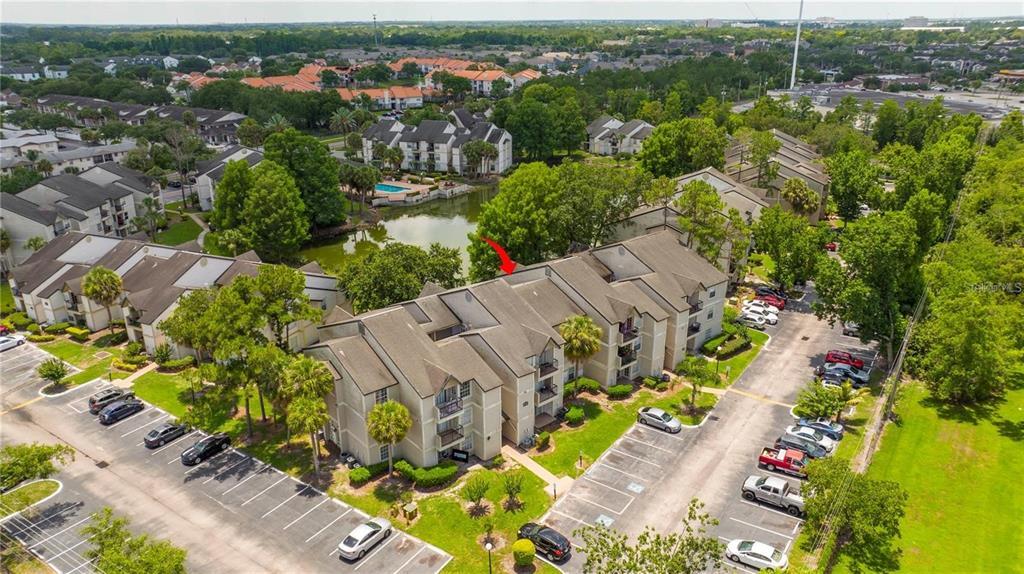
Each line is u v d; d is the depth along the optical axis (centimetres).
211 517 5131
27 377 7381
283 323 6569
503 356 5909
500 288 6600
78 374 7456
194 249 9425
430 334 6350
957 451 5906
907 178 11444
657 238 8269
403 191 16125
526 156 19700
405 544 4847
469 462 5816
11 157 15825
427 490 5428
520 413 5953
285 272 6531
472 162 17262
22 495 5344
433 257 8444
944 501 5256
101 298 8062
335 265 11506
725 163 14112
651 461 5794
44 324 8700
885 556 4653
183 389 7106
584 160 19762
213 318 6131
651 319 7019
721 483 5484
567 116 19562
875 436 6112
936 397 6800
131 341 8088
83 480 5584
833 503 4509
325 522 5075
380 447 5706
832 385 6788
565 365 6862
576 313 6900
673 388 7062
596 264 8094
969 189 12312
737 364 7562
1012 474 5581
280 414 6488
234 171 11294
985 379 6475
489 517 5112
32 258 9350
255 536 4928
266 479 5597
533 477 5597
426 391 5438
